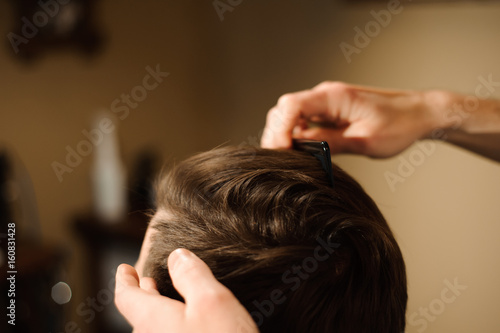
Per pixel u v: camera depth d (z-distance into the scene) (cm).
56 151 146
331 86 70
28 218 138
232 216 42
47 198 145
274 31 164
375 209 49
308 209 42
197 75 189
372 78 142
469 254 136
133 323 32
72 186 150
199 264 33
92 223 135
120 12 157
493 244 132
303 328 40
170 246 42
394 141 71
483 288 136
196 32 186
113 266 133
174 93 180
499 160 79
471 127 75
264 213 42
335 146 70
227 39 181
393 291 45
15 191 130
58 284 116
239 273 39
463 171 132
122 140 163
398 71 136
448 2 123
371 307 42
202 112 193
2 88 132
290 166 47
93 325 145
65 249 146
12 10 131
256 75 174
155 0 168
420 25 130
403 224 143
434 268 141
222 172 47
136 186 140
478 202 132
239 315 29
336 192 45
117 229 127
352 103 69
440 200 137
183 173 49
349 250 41
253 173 45
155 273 42
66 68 145
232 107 186
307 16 153
